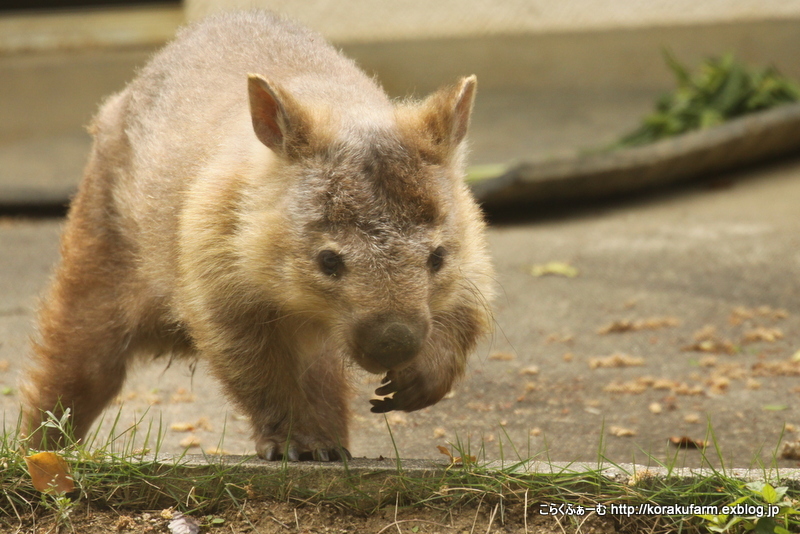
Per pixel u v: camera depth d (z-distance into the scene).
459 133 7.54
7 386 10.93
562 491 6.74
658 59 29.33
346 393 8.53
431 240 6.68
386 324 6.45
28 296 14.74
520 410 10.22
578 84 29.97
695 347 12.24
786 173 21.00
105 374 8.78
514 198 19.25
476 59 29.89
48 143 27.11
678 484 6.75
